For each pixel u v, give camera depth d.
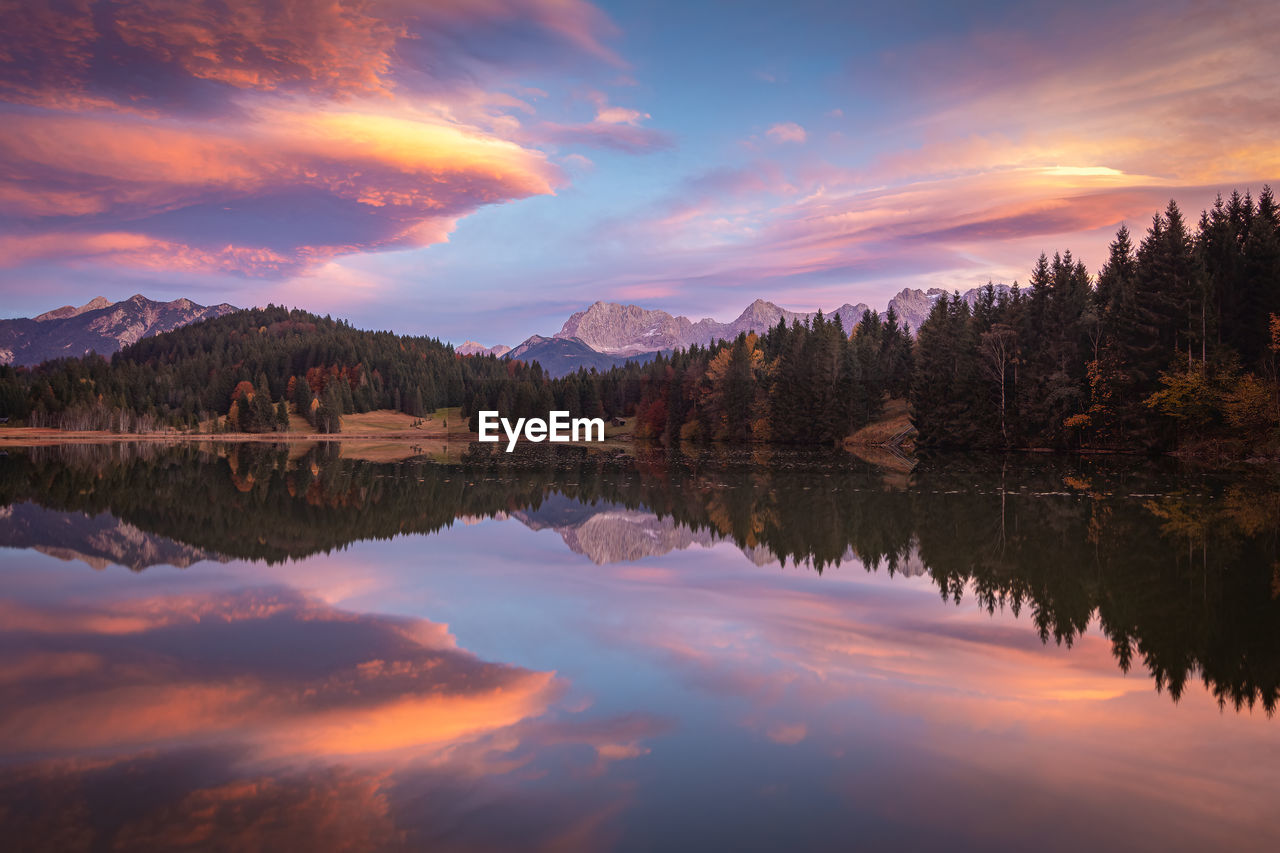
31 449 95.00
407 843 7.30
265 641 14.32
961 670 12.82
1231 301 62.56
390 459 78.00
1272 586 19.06
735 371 109.94
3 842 7.29
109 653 13.54
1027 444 74.88
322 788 8.44
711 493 42.03
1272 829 7.73
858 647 14.10
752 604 17.47
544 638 14.59
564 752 9.43
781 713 10.77
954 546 24.94
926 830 7.65
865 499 37.81
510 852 7.16
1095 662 13.36
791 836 7.50
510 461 73.25
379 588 19.16
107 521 31.30
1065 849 7.35
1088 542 25.28
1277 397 53.75
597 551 24.55
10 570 21.44
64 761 9.12
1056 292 74.19
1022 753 9.52
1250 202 72.06
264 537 27.59
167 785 8.52
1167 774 8.98
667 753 9.40
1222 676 12.63
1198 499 35.53
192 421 171.75
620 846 7.28
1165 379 58.72
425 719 10.50
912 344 117.12
